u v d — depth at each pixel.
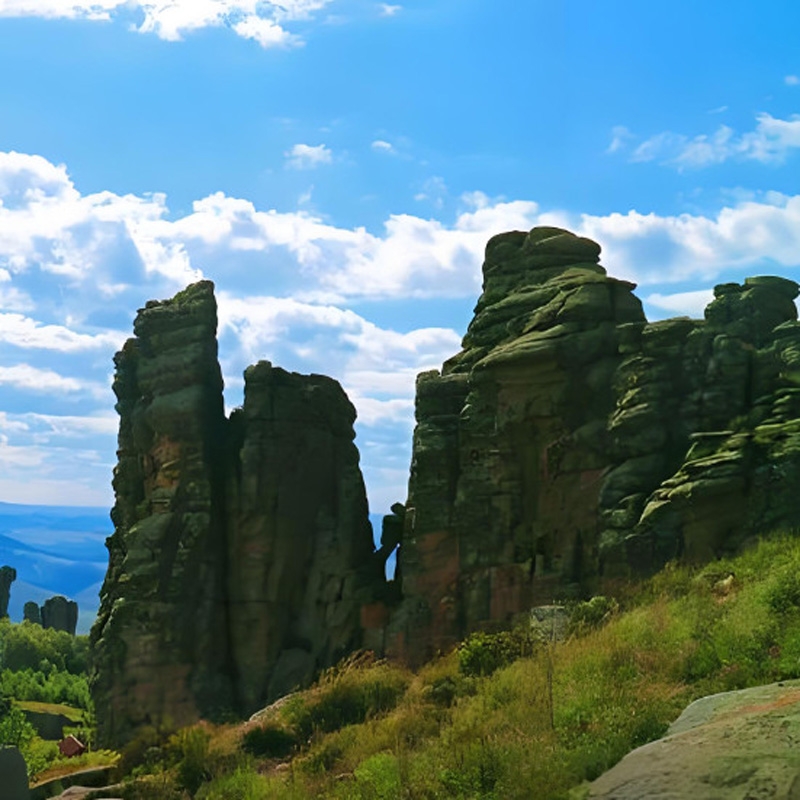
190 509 48.56
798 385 32.91
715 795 7.95
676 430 35.66
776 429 31.41
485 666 26.11
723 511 31.08
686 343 36.41
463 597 40.97
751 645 15.82
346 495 50.66
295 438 50.09
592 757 11.29
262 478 49.06
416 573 43.12
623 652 18.45
